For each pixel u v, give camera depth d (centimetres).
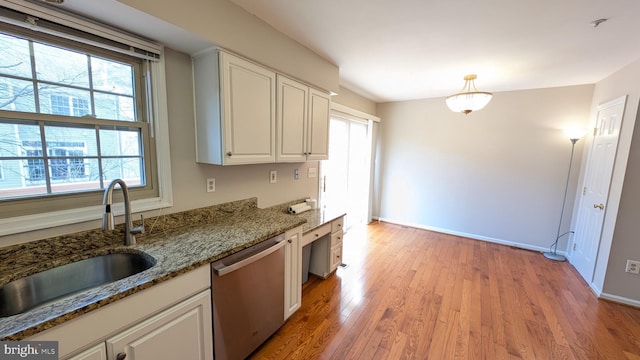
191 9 146
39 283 121
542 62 262
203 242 156
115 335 103
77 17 127
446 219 445
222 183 212
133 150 163
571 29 192
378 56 257
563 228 361
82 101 140
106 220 127
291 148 233
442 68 288
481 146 407
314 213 290
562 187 358
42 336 85
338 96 371
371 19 187
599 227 275
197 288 132
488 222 411
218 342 146
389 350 185
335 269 300
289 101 226
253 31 185
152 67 164
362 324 212
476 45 226
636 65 239
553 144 359
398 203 487
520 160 382
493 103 393
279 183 274
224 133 173
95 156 147
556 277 299
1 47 114
